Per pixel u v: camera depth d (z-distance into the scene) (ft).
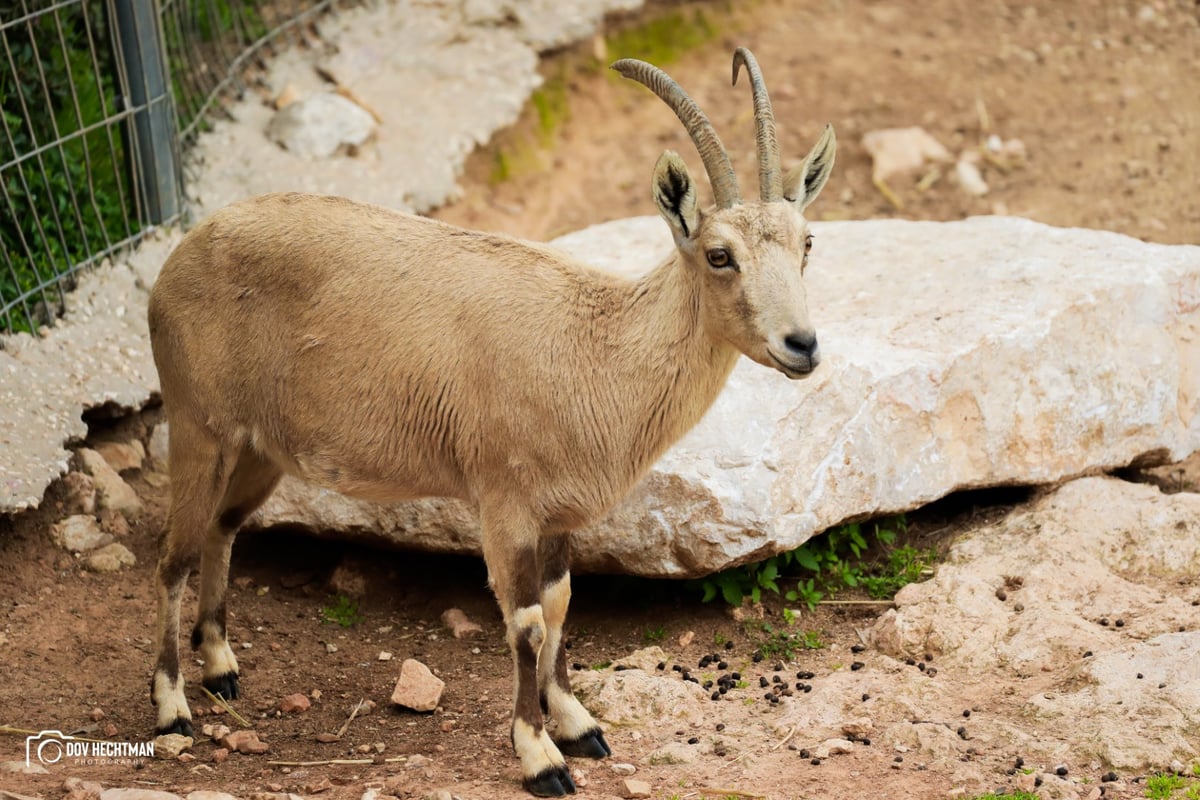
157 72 57.00
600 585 47.11
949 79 82.48
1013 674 39.19
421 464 36.68
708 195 73.46
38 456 45.80
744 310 32.68
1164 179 72.02
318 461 37.88
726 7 87.30
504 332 35.27
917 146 75.87
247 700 40.32
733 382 44.80
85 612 43.93
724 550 42.55
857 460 44.65
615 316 35.29
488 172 72.43
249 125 67.15
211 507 38.55
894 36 87.30
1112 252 52.80
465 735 37.93
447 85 74.18
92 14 60.64
